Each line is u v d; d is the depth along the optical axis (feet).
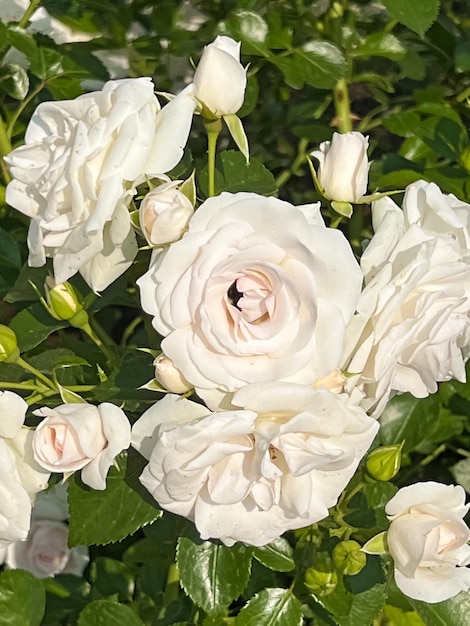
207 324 1.40
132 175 1.49
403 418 2.22
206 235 1.42
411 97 2.37
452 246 1.53
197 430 1.42
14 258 2.12
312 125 2.31
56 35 2.41
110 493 1.65
